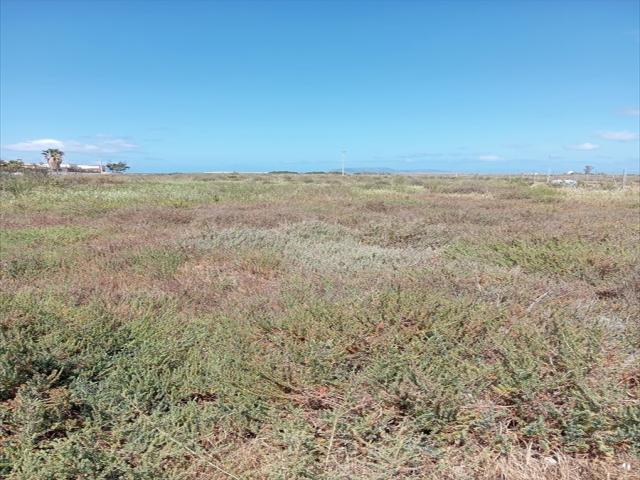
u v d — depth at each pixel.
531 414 2.64
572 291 4.64
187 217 11.46
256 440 2.67
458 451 2.51
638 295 4.54
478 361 3.05
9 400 2.79
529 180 45.62
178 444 2.55
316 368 3.08
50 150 51.50
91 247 7.50
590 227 8.17
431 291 4.28
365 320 3.56
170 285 5.45
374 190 24.53
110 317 3.92
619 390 2.66
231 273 6.11
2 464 2.33
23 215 12.22
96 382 3.17
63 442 2.48
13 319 3.46
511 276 5.05
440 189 25.45
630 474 2.28
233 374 3.17
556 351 3.01
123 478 2.28
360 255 6.94
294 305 4.15
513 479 2.32
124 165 72.88
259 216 11.27
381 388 2.89
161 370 3.33
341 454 2.54
